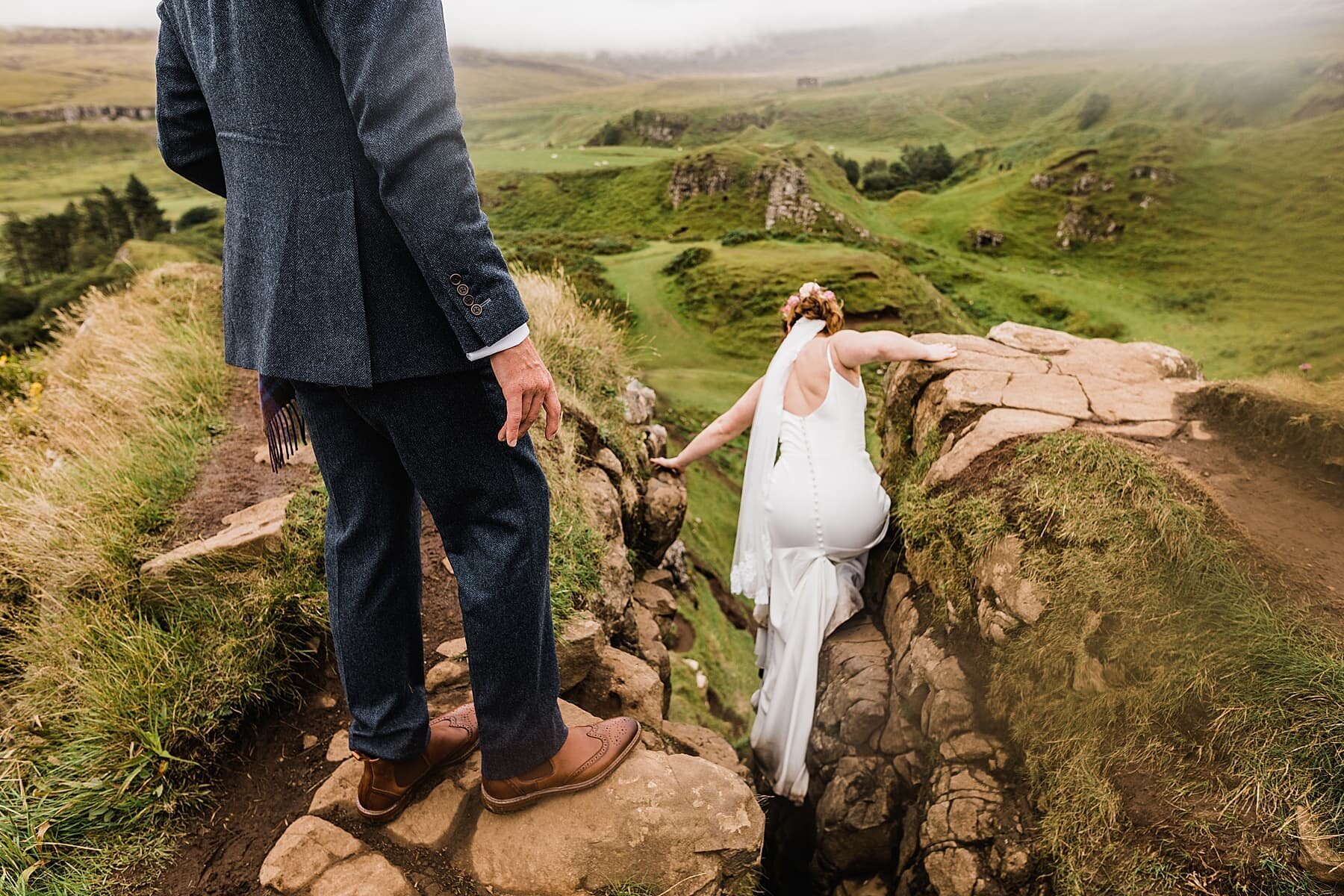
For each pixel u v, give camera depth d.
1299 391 2.95
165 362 4.62
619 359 5.48
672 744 2.73
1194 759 2.04
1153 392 3.36
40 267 122.25
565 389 4.34
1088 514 2.56
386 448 1.56
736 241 92.50
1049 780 2.28
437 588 2.82
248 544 2.69
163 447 3.69
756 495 3.38
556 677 1.79
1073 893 2.03
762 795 3.18
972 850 2.33
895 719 2.88
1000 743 2.52
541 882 1.74
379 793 1.79
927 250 96.81
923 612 3.00
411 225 1.22
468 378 1.42
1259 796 1.87
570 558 2.99
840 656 3.19
